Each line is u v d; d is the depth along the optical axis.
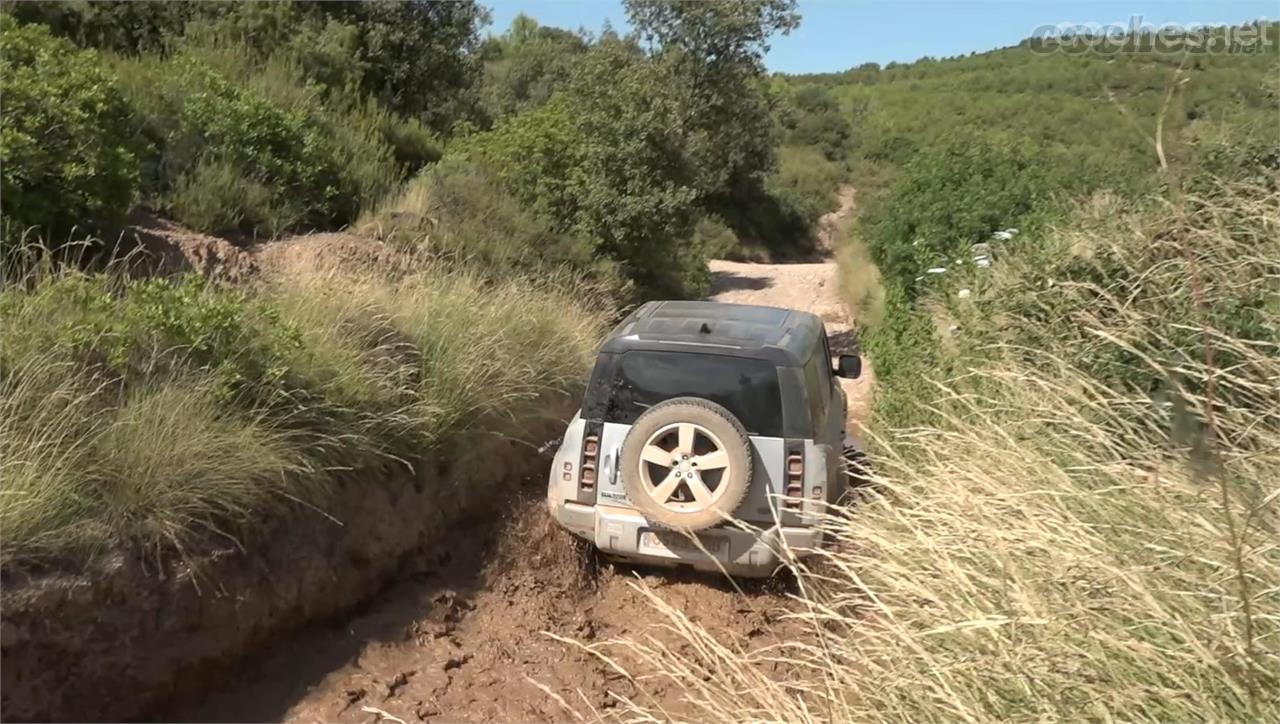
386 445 5.96
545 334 8.73
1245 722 2.82
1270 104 8.16
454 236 10.84
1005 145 14.74
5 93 6.70
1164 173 4.05
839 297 21.31
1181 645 3.06
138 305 5.28
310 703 4.52
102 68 8.14
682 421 5.44
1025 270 7.37
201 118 10.04
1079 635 3.10
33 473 4.07
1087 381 5.02
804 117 61.16
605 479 5.77
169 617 4.27
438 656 5.12
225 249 8.47
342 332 6.50
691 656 5.20
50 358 4.61
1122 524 3.75
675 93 20.28
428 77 18.75
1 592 3.75
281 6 15.04
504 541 6.45
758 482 5.54
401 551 5.80
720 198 42.06
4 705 3.62
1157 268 5.38
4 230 6.12
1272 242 5.39
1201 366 3.99
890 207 16.47
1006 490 4.06
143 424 4.59
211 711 4.33
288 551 4.98
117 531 4.24
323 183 10.98
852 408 10.32
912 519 4.27
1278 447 3.90
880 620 3.67
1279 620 2.95
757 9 24.17
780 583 5.93
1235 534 2.92
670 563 5.86
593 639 5.48
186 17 14.52
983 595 3.55
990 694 3.12
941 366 7.19
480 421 6.97
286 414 5.39
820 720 3.33
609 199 13.41
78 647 3.90
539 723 4.57
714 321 6.36
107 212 7.30
